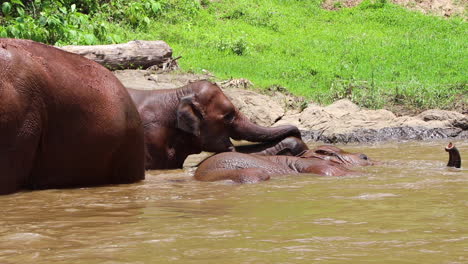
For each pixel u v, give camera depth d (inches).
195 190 335.9
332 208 269.1
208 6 1454.2
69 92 334.3
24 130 318.0
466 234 212.1
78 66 347.3
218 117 484.7
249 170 378.0
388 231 218.4
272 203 286.4
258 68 1054.4
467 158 490.3
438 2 1557.6
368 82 1003.9
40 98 323.9
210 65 1026.7
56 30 915.4
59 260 183.6
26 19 911.0
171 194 321.7
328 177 384.8
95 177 354.3
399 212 256.4
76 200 302.8
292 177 387.5
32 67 323.0
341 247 195.0
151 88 795.4
